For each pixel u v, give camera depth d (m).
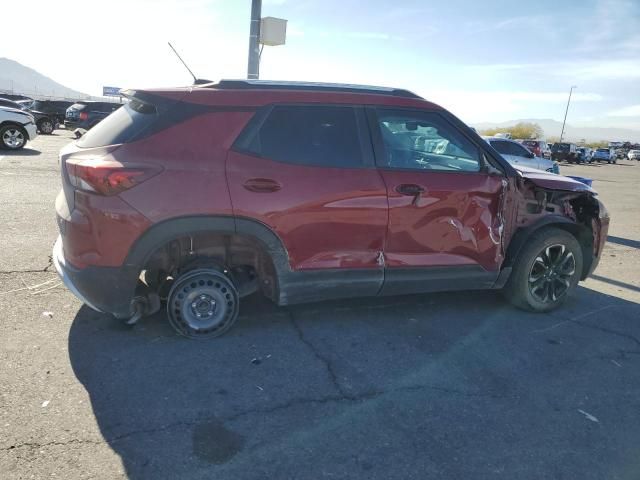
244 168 3.60
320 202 3.74
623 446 2.86
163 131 3.52
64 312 4.17
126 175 3.35
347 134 3.93
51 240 6.08
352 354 3.79
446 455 2.70
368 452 2.69
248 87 3.80
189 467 2.52
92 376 3.27
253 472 2.50
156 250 3.49
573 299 5.34
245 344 3.85
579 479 2.57
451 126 4.27
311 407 3.08
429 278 4.18
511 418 3.07
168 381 3.27
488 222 4.27
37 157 14.11
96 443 2.64
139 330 3.95
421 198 4.00
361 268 3.95
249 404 3.08
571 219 4.96
